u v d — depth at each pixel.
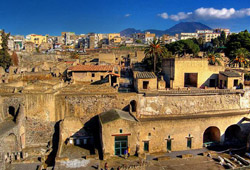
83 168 32.88
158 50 68.88
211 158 39.09
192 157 39.25
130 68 80.88
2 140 34.34
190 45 102.62
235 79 54.84
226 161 37.91
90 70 57.94
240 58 86.94
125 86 57.91
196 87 57.88
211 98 48.38
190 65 56.97
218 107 48.81
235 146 44.16
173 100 46.56
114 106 44.50
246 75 65.56
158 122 40.50
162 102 46.12
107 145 37.53
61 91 45.81
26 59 105.06
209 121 43.12
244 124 45.56
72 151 38.75
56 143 41.84
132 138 38.31
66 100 42.97
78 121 42.06
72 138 41.38
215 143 44.34
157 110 45.94
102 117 40.97
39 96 41.94
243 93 50.00
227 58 101.06
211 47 134.25
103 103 44.09
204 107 48.09
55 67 72.50
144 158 37.62
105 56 89.00
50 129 42.50
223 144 44.59
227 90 50.34
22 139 41.06
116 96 44.38
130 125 38.06
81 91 45.97
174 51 103.44
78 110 43.41
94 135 42.16
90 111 43.75
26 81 59.69
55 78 64.06
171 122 41.09
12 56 96.19
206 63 57.75
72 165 33.62
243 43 104.50
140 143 40.06
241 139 45.75
